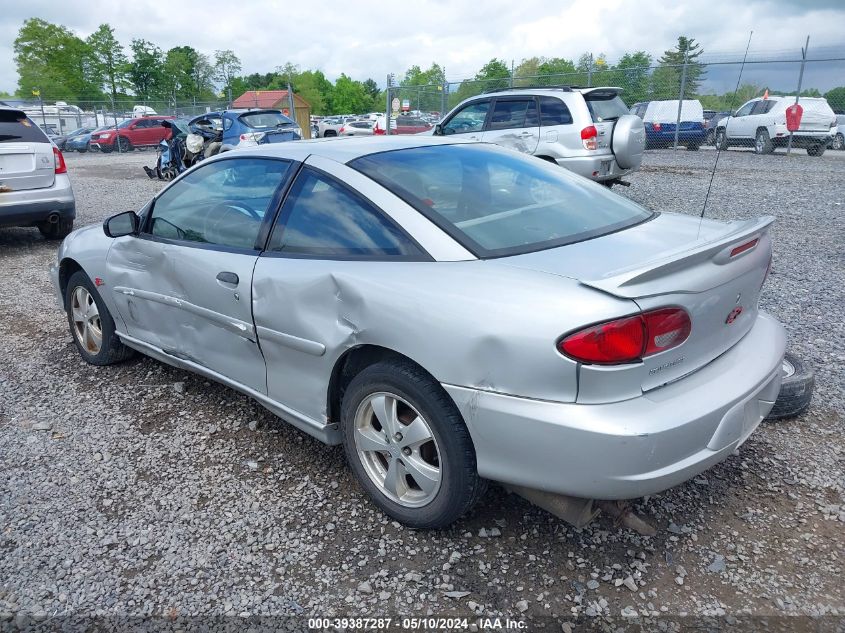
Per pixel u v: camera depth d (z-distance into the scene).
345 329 2.74
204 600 2.45
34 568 2.62
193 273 3.46
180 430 3.68
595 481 2.22
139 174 19.19
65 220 9.06
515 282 2.36
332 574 2.56
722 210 9.70
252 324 3.16
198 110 38.09
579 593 2.43
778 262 6.89
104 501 3.04
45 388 4.27
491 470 2.40
